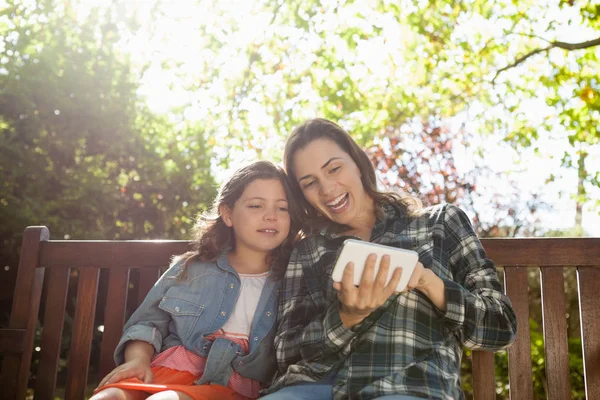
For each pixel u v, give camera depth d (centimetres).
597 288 210
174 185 642
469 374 457
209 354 190
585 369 204
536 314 570
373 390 158
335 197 198
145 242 233
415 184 745
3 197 565
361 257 151
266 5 700
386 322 169
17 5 615
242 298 206
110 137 617
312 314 189
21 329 223
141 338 195
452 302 161
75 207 592
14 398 220
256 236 209
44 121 598
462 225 185
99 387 176
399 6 671
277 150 710
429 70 677
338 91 694
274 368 198
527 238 215
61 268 235
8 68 600
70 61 614
